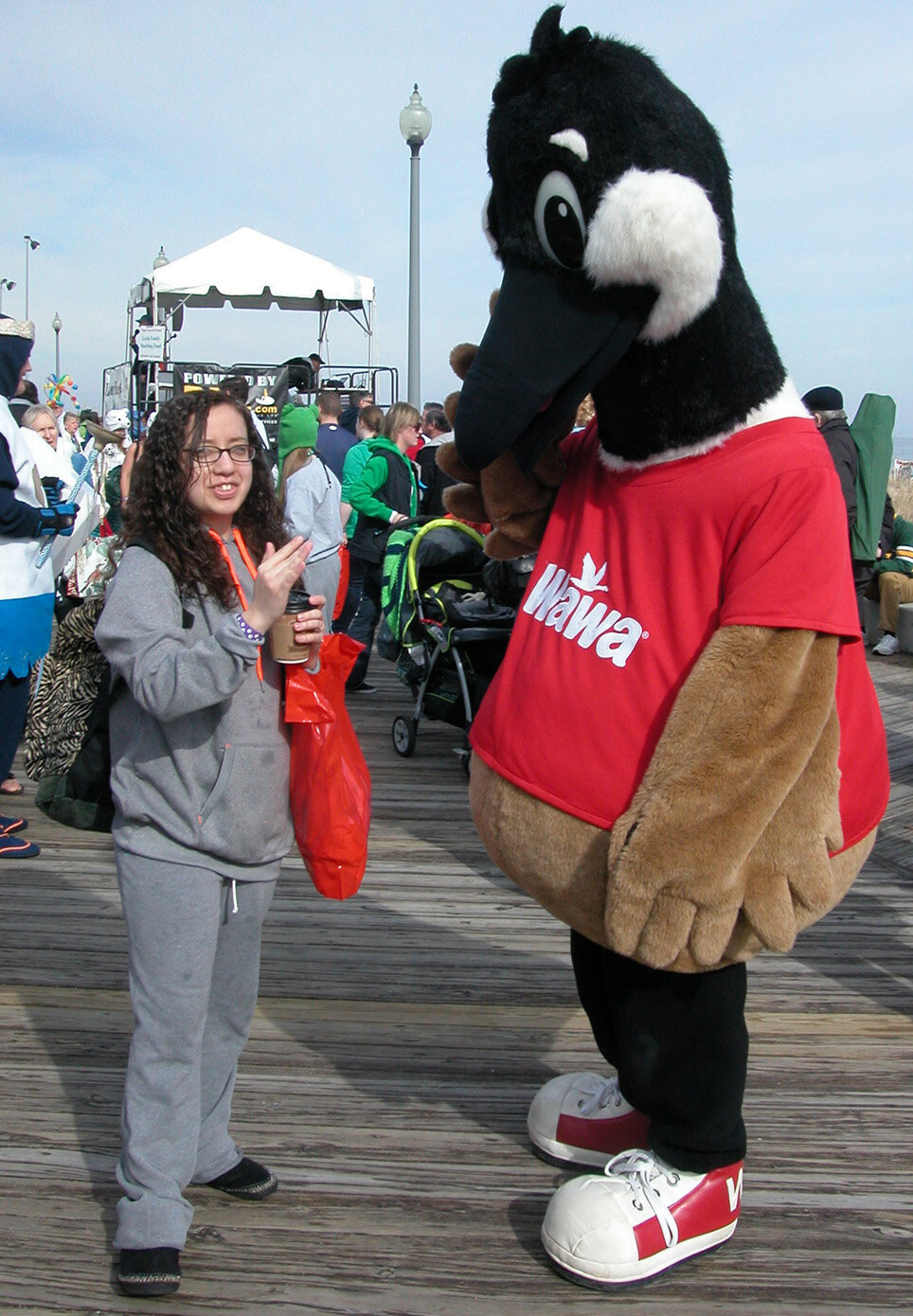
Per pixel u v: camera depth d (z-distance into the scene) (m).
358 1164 2.76
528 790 2.20
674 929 1.95
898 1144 2.88
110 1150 2.81
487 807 2.31
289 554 2.12
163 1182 2.30
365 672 8.34
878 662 10.05
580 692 2.15
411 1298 2.32
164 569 2.30
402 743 6.66
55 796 2.45
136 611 2.24
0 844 4.89
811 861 2.00
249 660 2.13
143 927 2.29
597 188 1.92
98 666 2.43
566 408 2.11
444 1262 2.43
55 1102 3.02
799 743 1.92
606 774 2.11
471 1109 3.01
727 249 2.03
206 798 2.30
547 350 2.05
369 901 4.47
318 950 4.00
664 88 1.97
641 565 2.13
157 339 14.00
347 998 3.63
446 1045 3.34
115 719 2.38
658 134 1.92
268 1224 2.54
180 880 2.29
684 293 1.92
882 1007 3.62
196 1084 2.37
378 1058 3.26
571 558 2.28
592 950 2.53
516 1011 3.55
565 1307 2.29
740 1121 2.39
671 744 1.97
